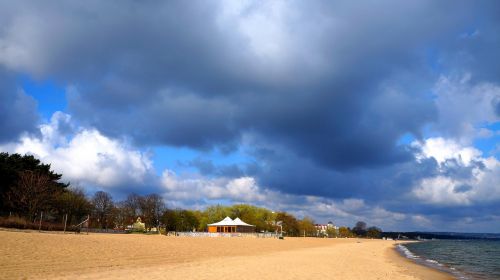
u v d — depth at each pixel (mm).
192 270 27234
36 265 24391
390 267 42156
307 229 198500
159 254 38438
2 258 25422
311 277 26828
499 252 99688
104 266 26766
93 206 110625
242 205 158625
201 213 154500
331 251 68500
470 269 46438
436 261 60219
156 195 126438
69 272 22984
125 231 93688
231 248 56781
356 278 28156
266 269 30094
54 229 62656
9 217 62688
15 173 77000
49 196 80312
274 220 168250
